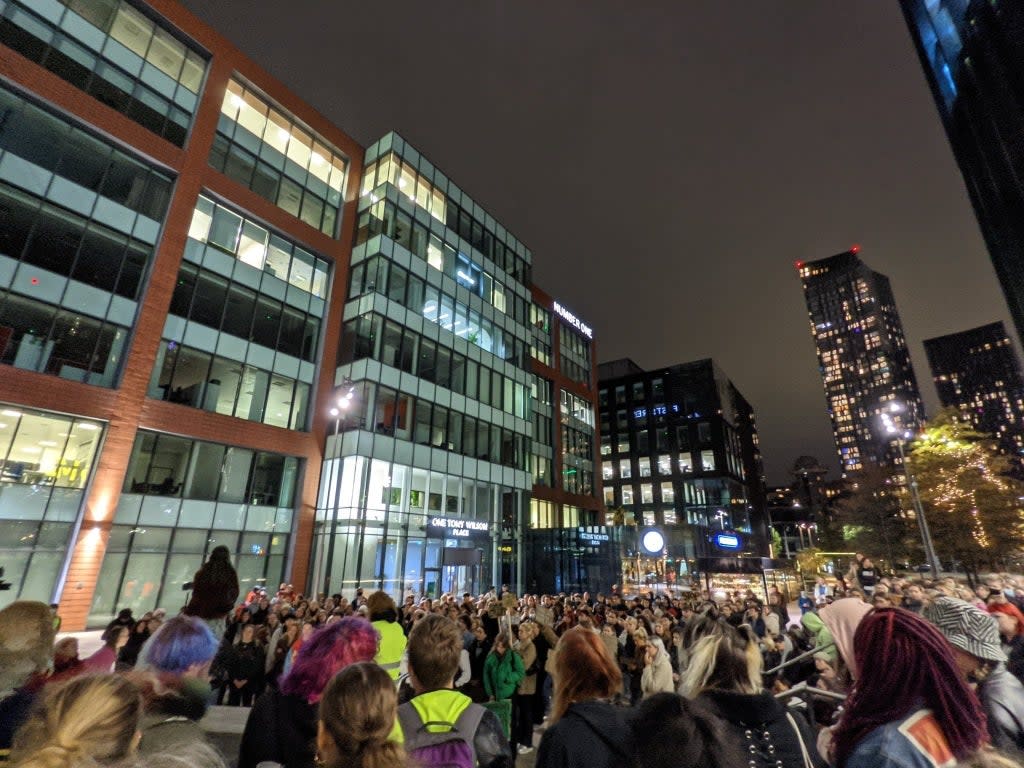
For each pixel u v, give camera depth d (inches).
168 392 927.0
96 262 876.0
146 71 1008.2
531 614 471.8
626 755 88.2
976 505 1392.7
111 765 62.2
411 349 1289.4
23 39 840.9
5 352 754.2
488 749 112.4
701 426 3144.7
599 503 2341.3
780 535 4601.4
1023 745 104.5
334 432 1160.2
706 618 119.4
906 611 82.7
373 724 76.9
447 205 1545.3
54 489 770.8
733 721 94.6
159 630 114.1
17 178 805.2
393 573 1096.8
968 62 1400.1
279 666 350.9
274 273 1160.8
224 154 1110.4
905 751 68.7
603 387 3563.0
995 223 1387.8
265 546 1021.8
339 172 1363.2
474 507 1360.7
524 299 1815.9
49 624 130.1
